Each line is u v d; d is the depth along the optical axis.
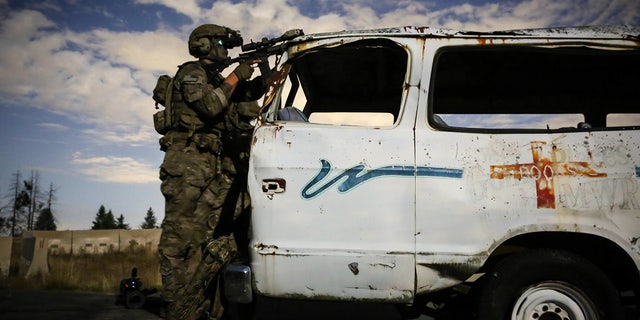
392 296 3.09
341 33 3.43
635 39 3.23
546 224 3.03
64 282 8.59
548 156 3.12
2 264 10.95
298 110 3.73
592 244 3.29
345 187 3.16
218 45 4.32
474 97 4.12
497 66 3.73
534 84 3.96
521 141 3.17
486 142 3.18
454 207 3.09
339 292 3.12
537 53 3.46
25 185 51.59
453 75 3.88
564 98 4.04
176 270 3.98
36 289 8.26
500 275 3.10
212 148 4.12
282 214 3.18
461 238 3.07
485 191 3.10
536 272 3.06
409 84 3.31
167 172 4.04
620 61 3.54
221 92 3.96
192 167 4.05
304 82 4.13
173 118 4.17
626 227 3.00
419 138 3.20
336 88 4.30
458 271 3.05
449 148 3.17
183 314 3.79
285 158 3.23
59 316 5.23
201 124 4.13
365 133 3.24
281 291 3.15
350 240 3.12
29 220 51.53
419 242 3.09
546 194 3.06
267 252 3.15
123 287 5.99
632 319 3.56
